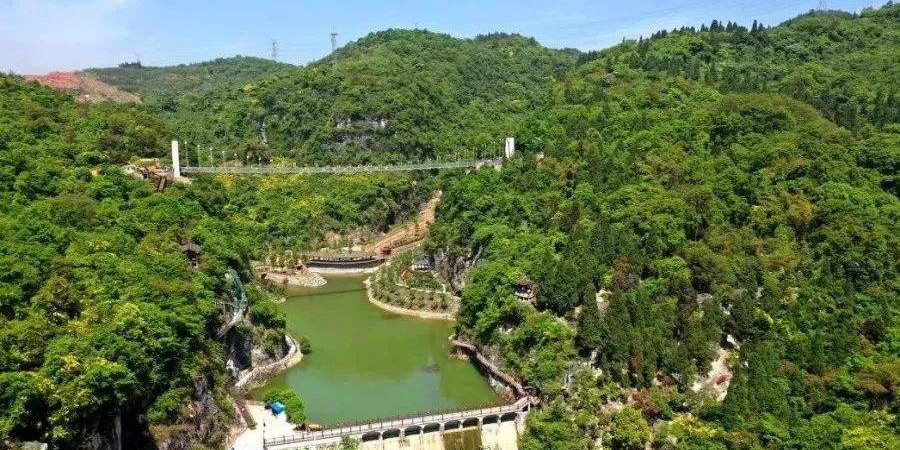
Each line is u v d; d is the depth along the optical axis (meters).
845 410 105.38
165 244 122.94
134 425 91.06
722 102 189.12
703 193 152.75
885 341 119.81
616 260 135.88
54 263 97.94
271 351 136.38
